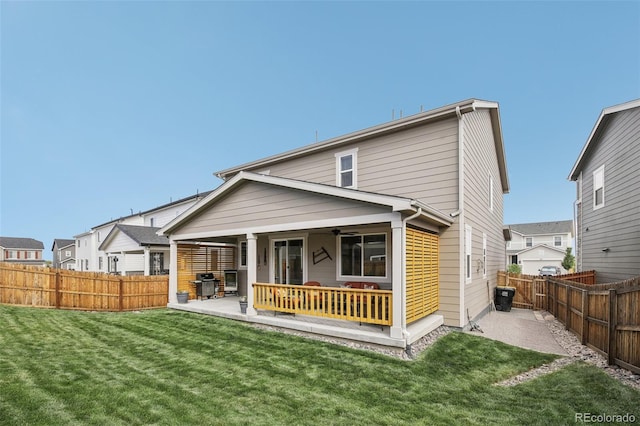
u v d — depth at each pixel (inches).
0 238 2053.4
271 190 326.0
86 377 177.5
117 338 269.6
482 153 415.5
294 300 310.2
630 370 201.8
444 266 318.7
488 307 442.9
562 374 204.4
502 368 217.0
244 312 347.6
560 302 368.8
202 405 150.1
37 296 387.5
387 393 171.8
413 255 262.4
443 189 324.8
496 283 524.1
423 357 226.4
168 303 438.3
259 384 177.9
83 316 360.2
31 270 389.7
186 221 417.1
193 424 132.9
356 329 265.0
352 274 374.6
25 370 182.2
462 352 242.7
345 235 383.6
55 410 138.2
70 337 264.7
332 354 229.8
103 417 134.5
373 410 152.7
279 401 158.1
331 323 290.2
